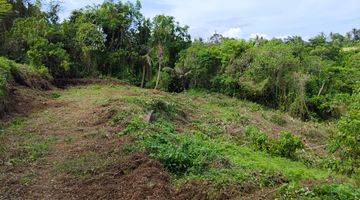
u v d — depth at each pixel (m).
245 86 33.56
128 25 37.50
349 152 14.52
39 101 21.53
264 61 33.34
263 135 18.06
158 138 13.73
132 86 33.16
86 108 19.22
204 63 35.94
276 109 33.31
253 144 17.86
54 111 19.08
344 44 51.97
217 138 18.44
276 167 13.45
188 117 21.94
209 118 22.56
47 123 16.59
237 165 12.42
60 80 32.03
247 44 36.72
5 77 20.56
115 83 33.22
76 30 35.62
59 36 34.31
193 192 10.28
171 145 13.13
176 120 19.95
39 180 10.91
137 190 10.23
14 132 15.06
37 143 13.79
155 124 16.56
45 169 11.66
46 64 31.12
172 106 21.58
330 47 41.53
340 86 34.06
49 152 13.01
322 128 26.84
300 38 42.91
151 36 38.31
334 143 15.16
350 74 35.22
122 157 12.12
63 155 12.69
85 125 16.19
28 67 27.41
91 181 10.80
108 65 37.31
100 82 33.06
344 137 14.56
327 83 34.16
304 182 10.50
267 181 10.97
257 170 11.88
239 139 18.78
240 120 23.30
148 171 11.11
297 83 32.59
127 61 37.66
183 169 11.77
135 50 38.00
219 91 35.75
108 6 37.12
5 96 18.33
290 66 33.25
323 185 9.71
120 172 11.25
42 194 10.12
